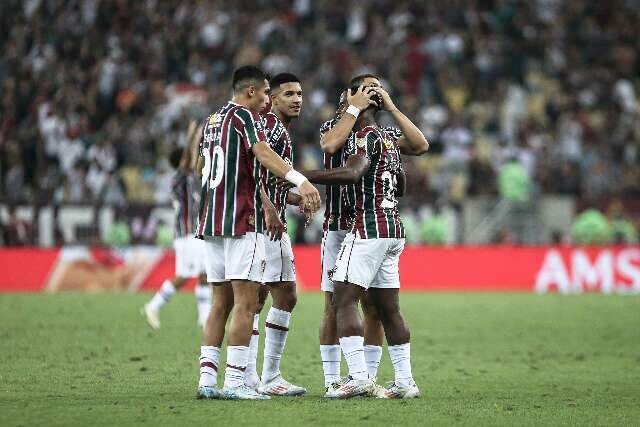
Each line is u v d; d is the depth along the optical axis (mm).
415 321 52875
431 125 94188
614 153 95500
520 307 60500
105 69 95250
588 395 30250
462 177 89688
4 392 29125
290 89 31125
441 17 107375
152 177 87125
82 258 72750
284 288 30406
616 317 55469
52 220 74062
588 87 105688
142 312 54906
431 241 78375
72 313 53938
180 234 47125
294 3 107938
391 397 28875
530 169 90562
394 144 29609
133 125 90312
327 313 30031
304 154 88188
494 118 95812
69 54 98625
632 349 42781
